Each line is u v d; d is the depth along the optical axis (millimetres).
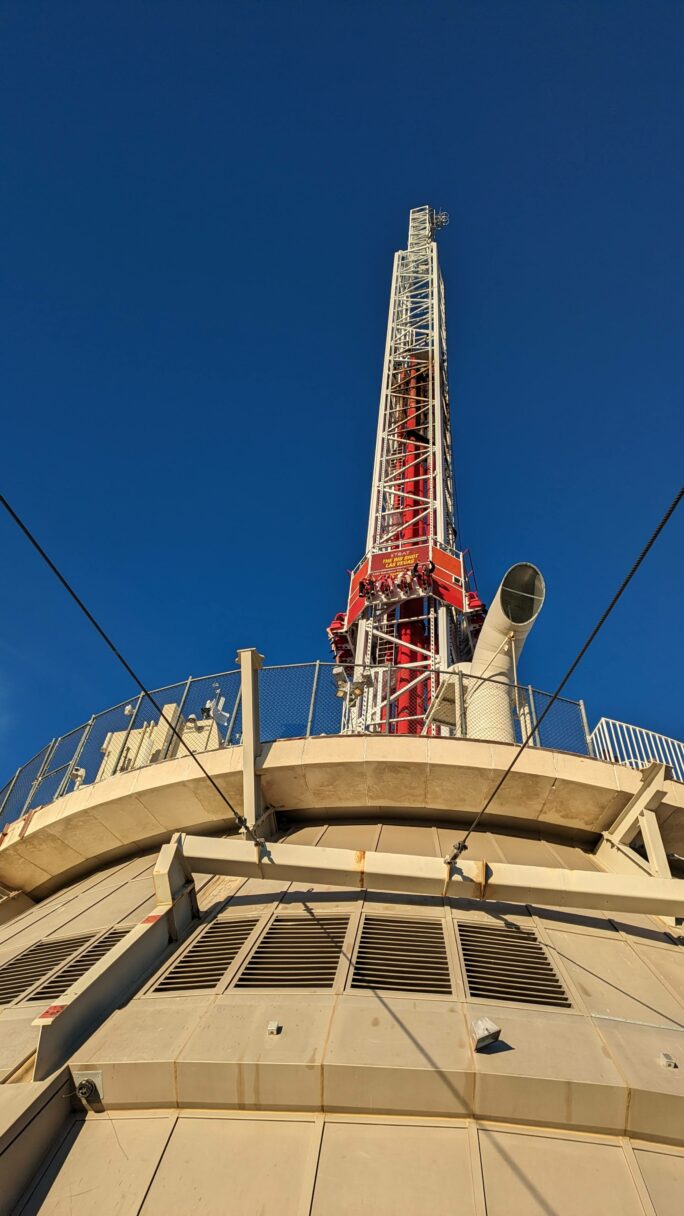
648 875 13062
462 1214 6320
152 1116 7613
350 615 36781
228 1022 8391
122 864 17438
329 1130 7215
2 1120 7008
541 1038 8008
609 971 10008
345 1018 8305
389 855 11250
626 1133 7156
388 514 41000
